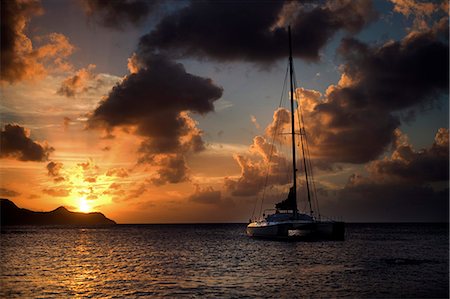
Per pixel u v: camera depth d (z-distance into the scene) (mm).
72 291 26812
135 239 88875
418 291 25609
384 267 35812
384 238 83875
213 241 75250
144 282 29609
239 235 104188
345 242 63125
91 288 27688
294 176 63062
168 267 37594
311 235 59719
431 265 37062
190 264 39625
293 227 56688
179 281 29828
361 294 24891
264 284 28219
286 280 29641
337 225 58656
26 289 27625
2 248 63781
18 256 50250
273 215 62250
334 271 33750
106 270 36250
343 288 26609
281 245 57969
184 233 125312
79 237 101000
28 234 121250
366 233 114625
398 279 29609
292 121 65562
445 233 114312
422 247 57875
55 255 51312
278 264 38438
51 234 121875
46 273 34719
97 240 85812
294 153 64125
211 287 27406
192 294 25344
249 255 46719
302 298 24016
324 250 51375
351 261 40344
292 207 61406
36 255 51469
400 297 24109
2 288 27984
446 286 27047
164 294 25484
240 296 24641
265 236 63031
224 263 39906
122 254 51781
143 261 43062
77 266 39531
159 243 72688
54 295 25766
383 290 25859
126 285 28547
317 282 28734
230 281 29531
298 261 40500
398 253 48438
